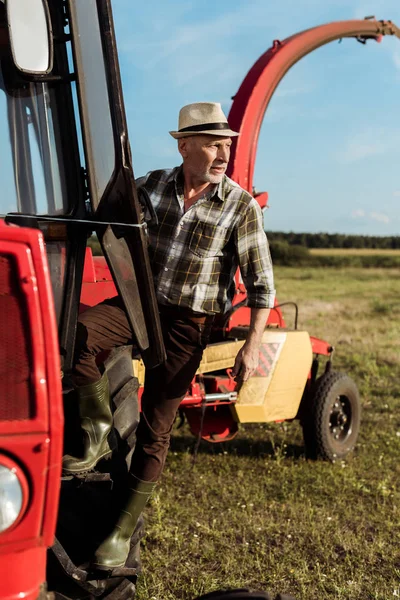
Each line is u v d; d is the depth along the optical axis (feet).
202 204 9.21
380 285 92.79
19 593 5.72
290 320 51.72
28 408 5.66
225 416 18.40
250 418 17.61
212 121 8.96
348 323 50.26
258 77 18.83
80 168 7.91
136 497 8.71
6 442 5.55
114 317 8.82
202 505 15.55
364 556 13.23
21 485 5.61
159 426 9.04
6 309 5.66
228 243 9.41
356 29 22.21
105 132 7.43
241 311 18.22
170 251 9.31
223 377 17.31
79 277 8.01
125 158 7.36
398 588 12.09
